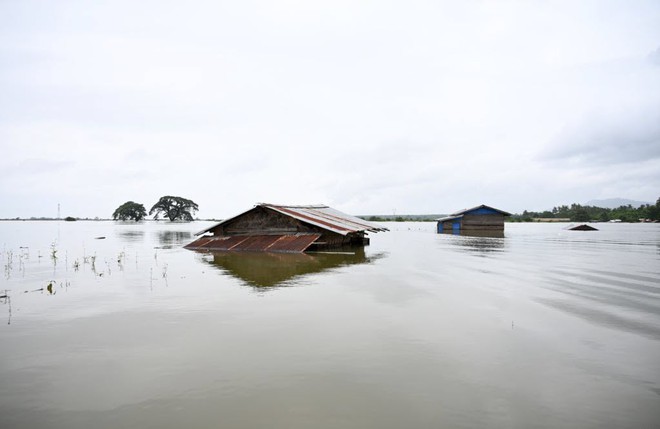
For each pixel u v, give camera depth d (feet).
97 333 24.08
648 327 25.20
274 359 19.74
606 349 21.30
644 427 13.88
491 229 190.08
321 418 14.35
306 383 17.12
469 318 27.04
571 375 18.06
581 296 34.12
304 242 78.84
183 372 18.34
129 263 59.26
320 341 22.31
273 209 87.25
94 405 15.51
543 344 22.00
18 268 54.29
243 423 14.07
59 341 22.72
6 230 234.99
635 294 35.01
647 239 122.21
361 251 79.10
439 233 176.65
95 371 18.61
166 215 504.02
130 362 19.58
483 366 18.97
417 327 24.90
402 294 34.63
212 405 15.34
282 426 13.84
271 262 59.36
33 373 18.47
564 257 66.85
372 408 15.03
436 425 13.89
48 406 15.47
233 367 18.81
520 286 38.70
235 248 83.15
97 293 35.88
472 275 45.83
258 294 34.65
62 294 35.63
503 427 13.80
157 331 24.31
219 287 38.17
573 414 14.73
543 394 16.24
